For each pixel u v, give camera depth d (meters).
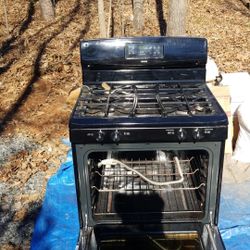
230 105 4.27
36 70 6.81
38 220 3.56
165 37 3.05
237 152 4.29
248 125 4.02
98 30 8.75
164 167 3.12
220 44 8.20
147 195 2.91
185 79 3.13
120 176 3.03
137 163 3.01
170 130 2.28
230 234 3.31
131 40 3.04
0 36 8.66
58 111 5.58
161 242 2.72
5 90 6.25
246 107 4.15
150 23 9.31
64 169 4.23
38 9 10.23
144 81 3.14
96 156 2.90
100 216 2.68
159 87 3.00
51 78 6.54
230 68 6.93
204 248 2.55
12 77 6.65
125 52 3.04
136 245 2.72
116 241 2.73
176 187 2.98
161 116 2.36
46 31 8.80
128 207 2.80
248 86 4.51
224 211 3.56
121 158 3.18
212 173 2.45
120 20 9.32
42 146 4.81
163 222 2.70
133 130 2.29
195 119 2.29
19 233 3.47
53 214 3.63
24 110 5.66
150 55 3.04
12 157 4.61
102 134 2.29
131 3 10.41
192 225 2.69
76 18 9.59
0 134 5.12
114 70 3.12
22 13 10.00
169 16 7.29
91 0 10.79
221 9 10.39
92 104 2.62
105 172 3.06
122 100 2.73
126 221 2.69
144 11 9.92
